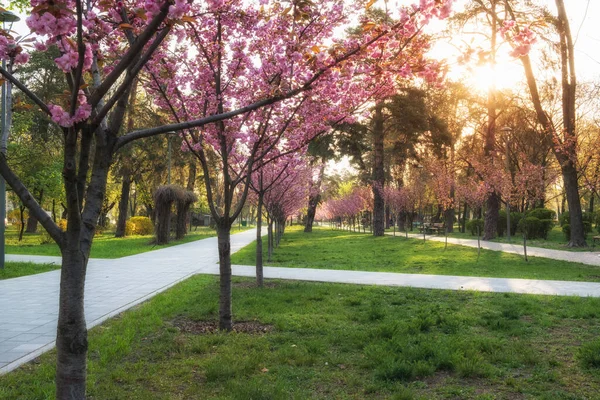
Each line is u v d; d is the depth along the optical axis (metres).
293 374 5.01
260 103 4.07
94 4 4.26
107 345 5.93
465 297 9.59
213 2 4.31
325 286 10.98
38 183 24.84
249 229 67.12
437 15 3.89
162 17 2.98
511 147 36.72
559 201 62.25
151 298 9.64
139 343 6.16
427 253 21.30
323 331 6.77
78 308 3.35
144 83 6.90
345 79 5.86
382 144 35.53
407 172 42.78
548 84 26.41
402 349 5.66
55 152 29.73
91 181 3.66
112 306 8.70
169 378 4.91
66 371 3.28
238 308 8.34
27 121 22.55
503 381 4.80
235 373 4.99
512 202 21.89
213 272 14.21
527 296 9.64
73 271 3.33
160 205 27.83
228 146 7.66
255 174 13.79
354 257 19.45
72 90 3.13
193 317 7.66
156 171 36.00
